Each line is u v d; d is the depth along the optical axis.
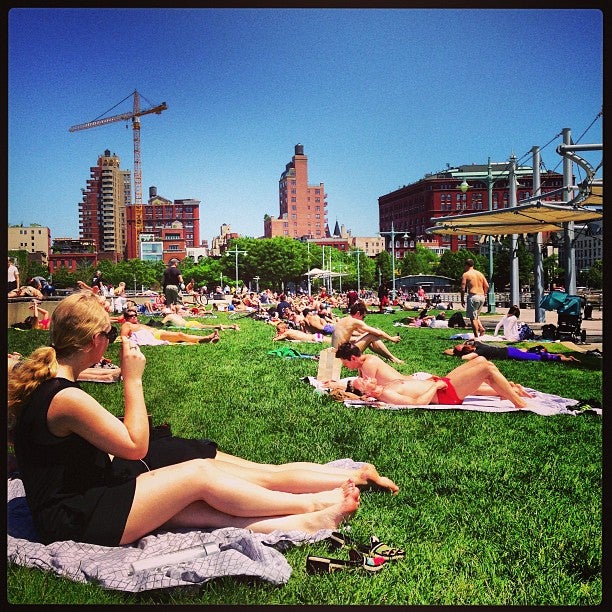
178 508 3.15
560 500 3.97
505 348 10.79
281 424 5.86
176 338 13.43
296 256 86.31
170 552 3.01
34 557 2.98
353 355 7.06
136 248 153.00
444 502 3.92
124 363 3.15
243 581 2.89
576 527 3.59
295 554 3.18
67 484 3.09
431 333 17.45
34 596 2.77
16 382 3.03
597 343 13.27
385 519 3.63
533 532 3.53
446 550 3.31
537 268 21.34
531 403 6.65
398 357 11.31
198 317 24.08
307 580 2.97
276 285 86.62
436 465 4.64
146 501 3.08
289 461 4.70
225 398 7.07
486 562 3.20
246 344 13.37
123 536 3.07
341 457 4.81
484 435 5.48
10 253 17.06
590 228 18.17
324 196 158.75
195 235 154.88
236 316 25.28
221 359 10.60
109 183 164.12
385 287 30.36
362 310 9.12
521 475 4.44
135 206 154.62
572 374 9.13
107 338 3.18
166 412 6.36
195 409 6.51
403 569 3.10
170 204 154.00
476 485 4.23
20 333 12.99
